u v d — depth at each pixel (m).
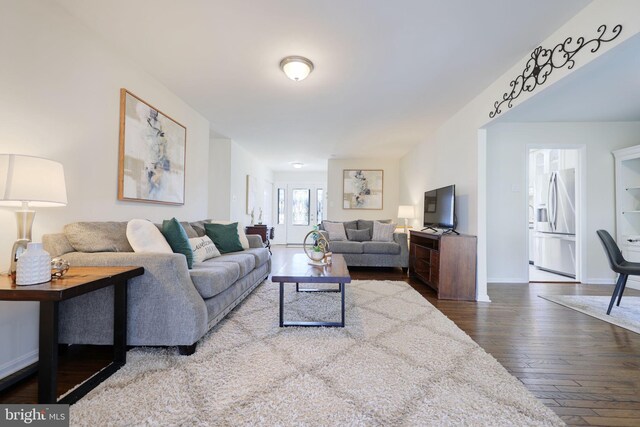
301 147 5.63
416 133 4.59
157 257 1.71
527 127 3.99
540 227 5.07
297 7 1.83
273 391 1.35
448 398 1.31
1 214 1.53
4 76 1.51
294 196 8.95
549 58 2.12
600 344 1.98
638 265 2.72
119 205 2.36
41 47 1.70
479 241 3.11
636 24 1.53
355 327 2.17
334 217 6.71
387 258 4.65
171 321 1.69
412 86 2.93
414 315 2.47
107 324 1.69
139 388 1.36
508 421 1.17
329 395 1.32
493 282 3.95
